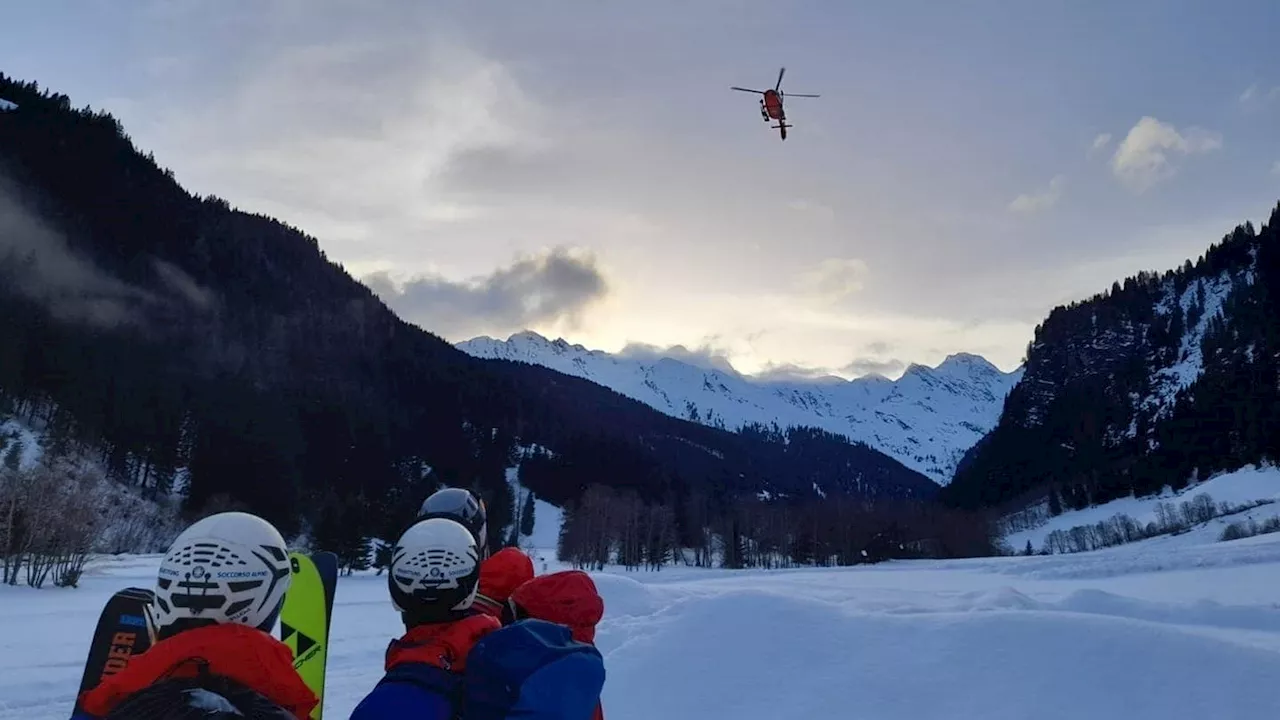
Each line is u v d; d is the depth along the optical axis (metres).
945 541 79.56
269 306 133.88
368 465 82.50
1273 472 81.31
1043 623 5.11
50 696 7.60
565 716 1.42
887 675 4.95
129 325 94.81
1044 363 149.25
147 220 135.88
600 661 1.56
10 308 74.06
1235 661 4.46
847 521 80.88
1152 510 84.38
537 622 1.61
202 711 1.20
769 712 4.80
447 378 130.62
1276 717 4.05
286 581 1.52
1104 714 4.34
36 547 24.97
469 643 1.75
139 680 1.30
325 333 130.12
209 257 138.62
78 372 67.50
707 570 65.44
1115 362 135.75
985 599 7.73
